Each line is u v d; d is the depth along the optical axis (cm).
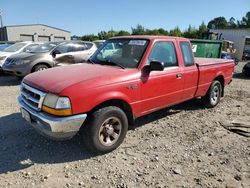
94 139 406
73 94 376
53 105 374
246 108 714
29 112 407
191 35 4866
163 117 615
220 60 716
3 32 5212
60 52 1038
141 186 347
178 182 358
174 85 536
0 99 738
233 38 3058
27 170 379
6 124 543
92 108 398
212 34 2388
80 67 476
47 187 342
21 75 973
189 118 614
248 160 422
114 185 349
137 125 559
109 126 424
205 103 684
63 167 389
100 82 406
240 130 544
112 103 439
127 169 387
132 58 484
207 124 578
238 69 1834
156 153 437
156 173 378
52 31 5569
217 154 439
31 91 412
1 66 1135
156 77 489
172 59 537
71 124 379
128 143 471
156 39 504
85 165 395
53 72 448
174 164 404
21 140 471
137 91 458
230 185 354
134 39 511
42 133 407
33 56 979
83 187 344
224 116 638
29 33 5294
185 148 458
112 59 502
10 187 340
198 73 603
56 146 451
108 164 400
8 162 398
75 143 462
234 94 892
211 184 354
